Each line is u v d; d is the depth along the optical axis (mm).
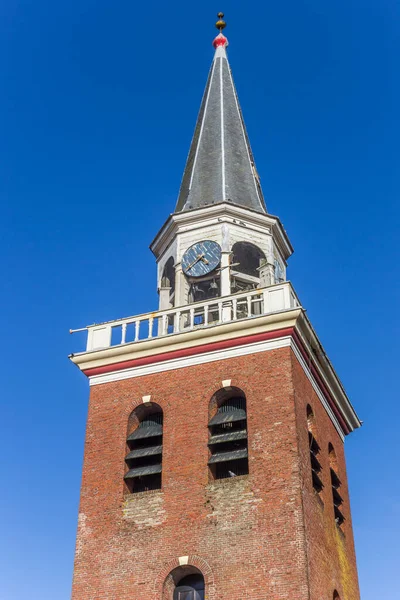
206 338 31188
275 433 28266
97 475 30188
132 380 31844
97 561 28312
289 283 31297
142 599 27000
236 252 36625
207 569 26641
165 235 37000
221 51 44125
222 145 39094
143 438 30547
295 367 30031
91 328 33781
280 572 25734
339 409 34938
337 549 30391
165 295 35906
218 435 29500
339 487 33250
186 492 28438
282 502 26906
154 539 27953
